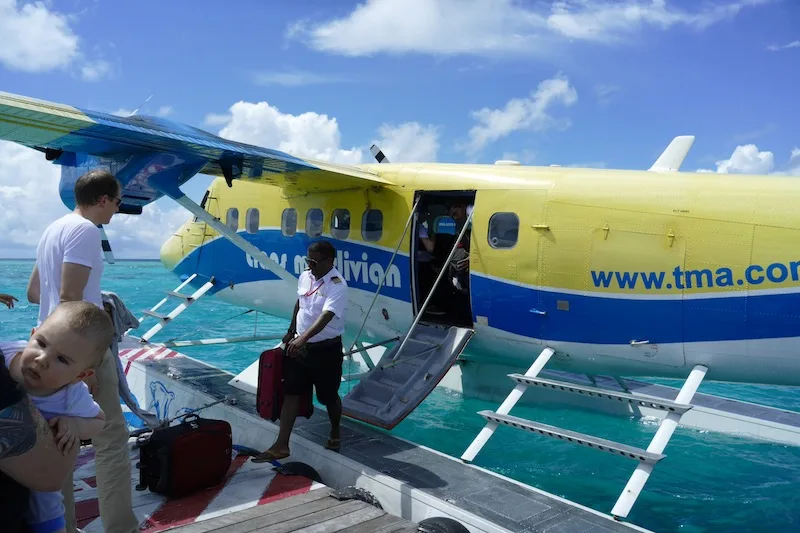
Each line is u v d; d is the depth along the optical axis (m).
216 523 3.54
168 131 5.26
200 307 22.48
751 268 4.57
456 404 7.90
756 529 4.54
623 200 5.19
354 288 7.10
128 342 7.74
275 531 3.44
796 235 4.43
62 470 1.77
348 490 4.09
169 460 4.00
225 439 4.27
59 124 4.66
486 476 4.41
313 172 6.42
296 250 7.79
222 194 8.88
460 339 5.90
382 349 9.27
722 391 10.15
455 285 6.64
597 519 3.75
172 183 5.84
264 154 5.82
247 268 8.55
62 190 6.33
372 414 5.46
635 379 8.18
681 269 4.85
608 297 5.22
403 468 4.53
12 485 1.68
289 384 4.71
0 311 20.27
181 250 9.56
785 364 4.57
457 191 6.20
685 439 6.56
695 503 4.99
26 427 1.60
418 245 6.64
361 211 7.01
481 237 5.96
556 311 5.54
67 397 1.84
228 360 12.56
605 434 6.71
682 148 6.20
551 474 5.57
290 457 5.10
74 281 2.86
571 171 5.70
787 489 5.24
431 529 3.50
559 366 5.93
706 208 4.80
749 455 6.06
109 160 5.84
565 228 5.43
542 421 7.16
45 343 1.63
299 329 4.83
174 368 7.54
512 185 5.81
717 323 4.72
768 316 4.51
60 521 1.96
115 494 3.09
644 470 3.99
